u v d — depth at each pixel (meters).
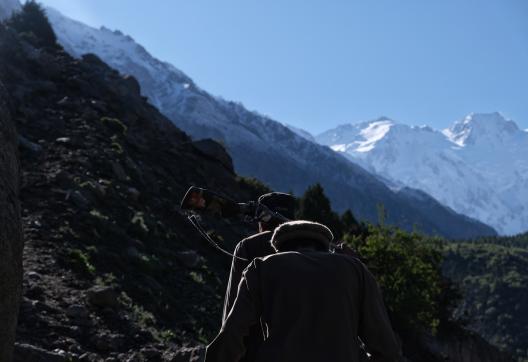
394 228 36.03
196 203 4.63
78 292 12.10
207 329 14.98
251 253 4.46
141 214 21.78
